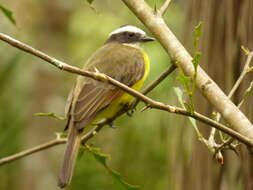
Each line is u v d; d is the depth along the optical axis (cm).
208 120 629
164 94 1459
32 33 1766
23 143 1661
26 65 1644
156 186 1538
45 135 1733
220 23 849
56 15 1781
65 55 1786
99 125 924
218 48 850
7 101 1567
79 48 1794
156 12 750
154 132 1530
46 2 1773
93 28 1803
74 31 1809
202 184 873
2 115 1552
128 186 779
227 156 858
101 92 965
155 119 1530
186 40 881
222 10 848
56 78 1745
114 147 1562
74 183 1567
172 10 1708
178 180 891
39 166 1705
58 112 1742
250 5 826
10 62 1569
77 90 982
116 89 967
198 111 871
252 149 626
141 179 1541
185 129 894
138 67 1088
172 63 726
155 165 1544
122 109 988
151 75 1523
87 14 1828
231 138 655
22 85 1606
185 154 891
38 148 862
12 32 1719
